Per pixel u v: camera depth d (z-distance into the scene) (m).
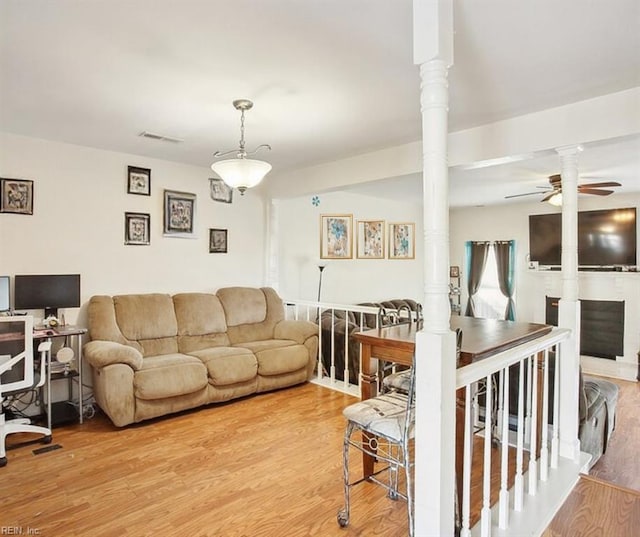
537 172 4.66
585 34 1.93
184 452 2.90
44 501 2.30
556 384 2.55
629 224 5.93
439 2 1.45
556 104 2.79
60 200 3.76
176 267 4.53
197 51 2.11
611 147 3.64
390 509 2.23
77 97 2.71
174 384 3.46
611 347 6.13
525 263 7.10
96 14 1.79
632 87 2.52
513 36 1.95
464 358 2.02
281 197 5.11
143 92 2.63
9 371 2.84
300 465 2.72
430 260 1.51
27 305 3.44
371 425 2.00
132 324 3.88
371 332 2.55
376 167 4.00
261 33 1.94
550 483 2.34
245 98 2.72
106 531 2.04
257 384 4.10
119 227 4.12
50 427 3.18
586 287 6.33
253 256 5.23
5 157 3.48
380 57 2.17
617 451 3.50
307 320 5.10
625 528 2.02
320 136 3.53
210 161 4.45
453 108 2.86
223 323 4.51
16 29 1.90
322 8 1.74
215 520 2.14
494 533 1.89
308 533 2.04
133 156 4.20
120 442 3.07
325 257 5.98
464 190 5.79
